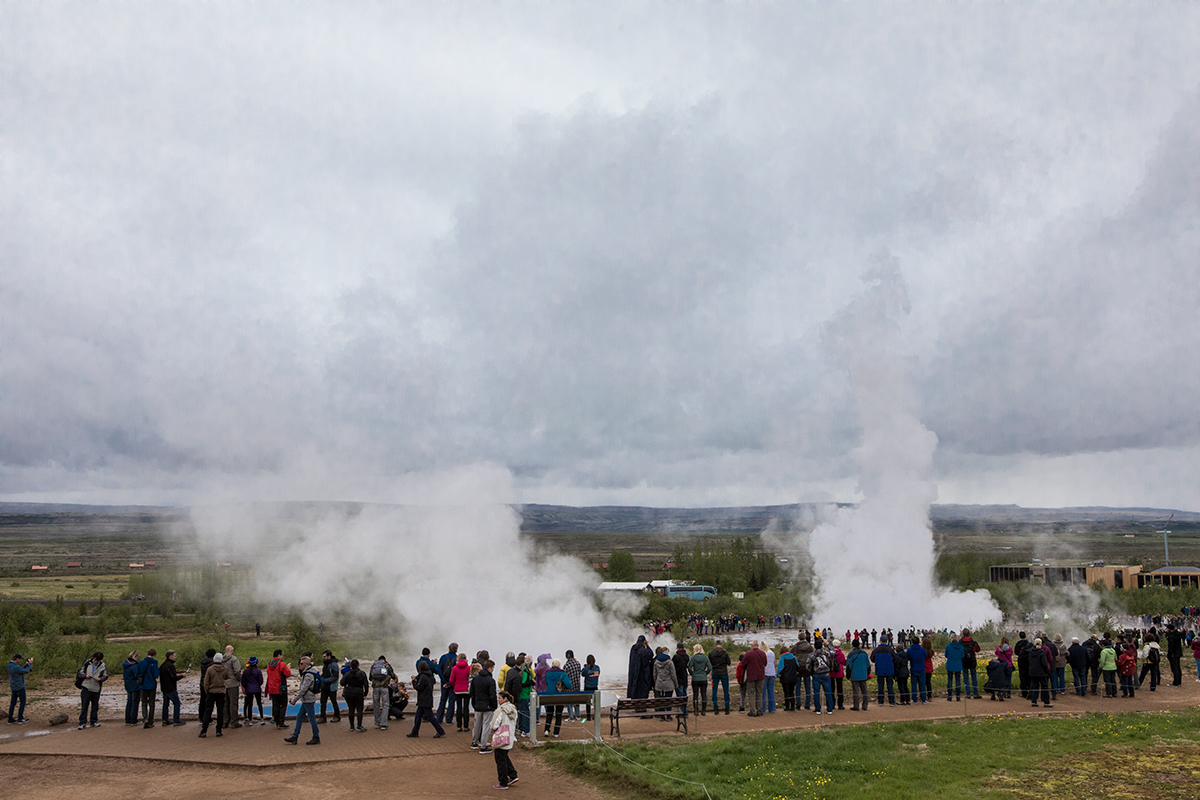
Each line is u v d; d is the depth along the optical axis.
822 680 20.12
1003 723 18.03
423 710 18.08
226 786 14.45
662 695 18.97
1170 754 15.31
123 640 52.72
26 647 38.44
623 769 14.57
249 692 19.75
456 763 15.77
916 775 14.05
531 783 14.41
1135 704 20.98
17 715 21.48
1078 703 21.12
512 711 14.50
